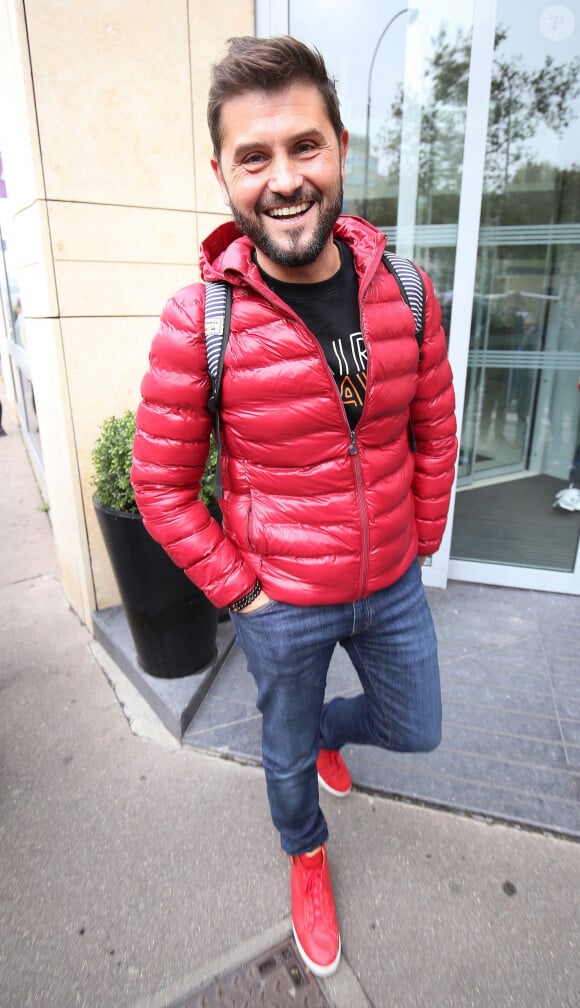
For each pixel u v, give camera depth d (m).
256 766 2.09
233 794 1.99
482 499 3.20
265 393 1.15
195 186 2.61
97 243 2.45
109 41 2.29
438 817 1.88
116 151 2.41
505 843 1.79
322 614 1.31
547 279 2.94
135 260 2.55
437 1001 1.41
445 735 2.17
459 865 1.73
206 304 1.17
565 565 3.16
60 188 2.33
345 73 2.78
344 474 1.22
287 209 1.06
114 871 1.74
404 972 1.47
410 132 2.78
